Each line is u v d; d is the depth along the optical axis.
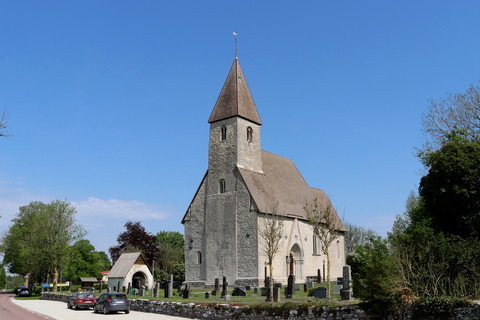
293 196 59.84
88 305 41.31
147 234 87.25
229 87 56.91
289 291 33.31
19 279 182.50
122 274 66.38
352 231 93.50
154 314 33.75
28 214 94.44
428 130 40.34
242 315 26.53
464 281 20.69
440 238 23.02
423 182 31.34
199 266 53.81
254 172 55.38
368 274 21.19
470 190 28.02
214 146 55.88
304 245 55.88
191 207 56.41
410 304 19.81
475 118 39.59
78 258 102.88
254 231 49.50
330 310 22.45
